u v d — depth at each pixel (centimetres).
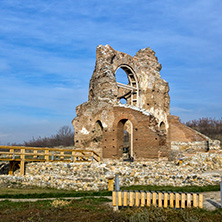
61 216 1175
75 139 3556
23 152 2403
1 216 1167
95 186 1770
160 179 1959
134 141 3130
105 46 3534
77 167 2197
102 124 3341
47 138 8688
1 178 2025
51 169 2297
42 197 1556
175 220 1086
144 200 1200
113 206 1220
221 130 7019
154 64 4100
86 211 1234
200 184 1881
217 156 2892
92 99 3494
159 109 4009
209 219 1091
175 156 3941
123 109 3212
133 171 2108
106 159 3244
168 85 4181
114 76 3481
